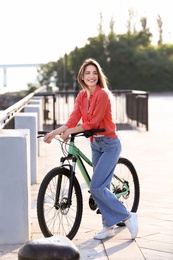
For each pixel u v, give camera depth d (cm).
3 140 563
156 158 1205
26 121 901
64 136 572
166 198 804
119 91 2027
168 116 2338
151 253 553
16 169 566
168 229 641
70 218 643
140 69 6147
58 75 4575
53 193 588
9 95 2127
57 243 319
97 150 592
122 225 647
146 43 6625
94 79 571
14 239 575
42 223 551
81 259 535
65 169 575
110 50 6141
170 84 6212
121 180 641
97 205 592
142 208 743
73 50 5834
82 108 581
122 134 1691
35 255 313
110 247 571
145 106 1789
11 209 571
